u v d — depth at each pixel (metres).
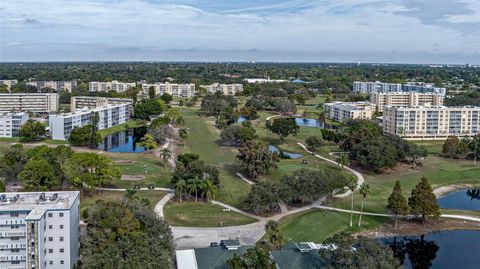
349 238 122.00
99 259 111.75
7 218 122.00
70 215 126.25
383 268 111.38
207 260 126.19
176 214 177.75
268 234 140.12
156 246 120.50
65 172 196.88
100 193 199.62
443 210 195.12
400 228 174.50
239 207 189.38
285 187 185.62
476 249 160.88
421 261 152.00
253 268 111.75
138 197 185.62
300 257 127.06
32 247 118.31
